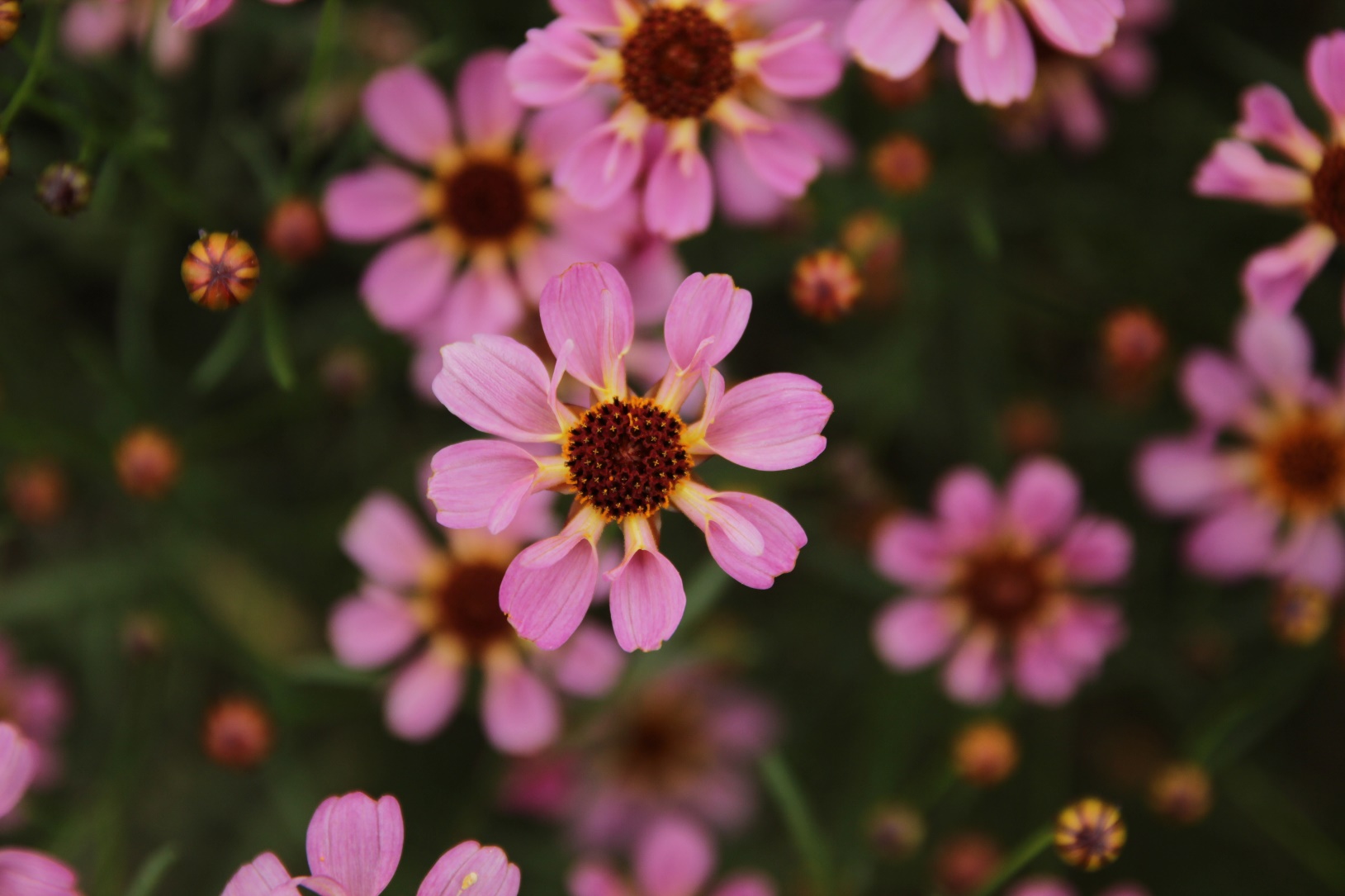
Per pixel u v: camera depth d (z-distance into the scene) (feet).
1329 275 1.63
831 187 1.56
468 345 1.32
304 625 1.68
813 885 1.56
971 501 1.57
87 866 1.65
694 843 1.53
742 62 1.42
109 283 1.71
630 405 1.34
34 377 1.67
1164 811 1.55
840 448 1.63
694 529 1.66
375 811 1.31
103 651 1.63
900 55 1.40
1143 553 1.68
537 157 1.52
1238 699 1.59
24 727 1.62
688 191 1.41
